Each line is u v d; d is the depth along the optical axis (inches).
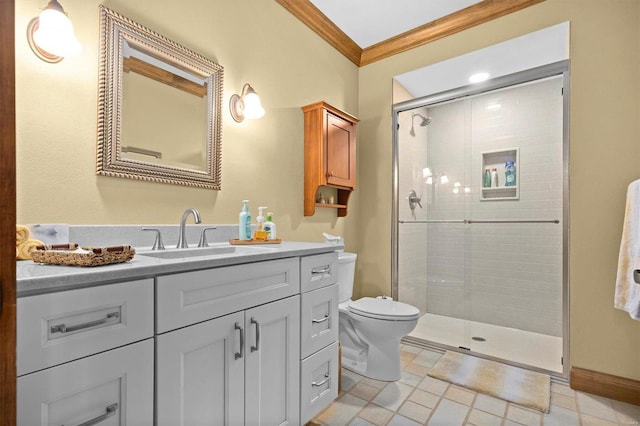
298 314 53.6
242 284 43.8
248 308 44.4
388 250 111.9
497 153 103.4
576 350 75.9
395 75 111.6
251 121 75.4
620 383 69.4
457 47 99.3
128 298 31.4
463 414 63.8
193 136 62.6
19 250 38.7
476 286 109.3
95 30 48.6
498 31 91.9
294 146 88.0
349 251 112.7
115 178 51.2
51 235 42.8
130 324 31.6
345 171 98.2
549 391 72.6
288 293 51.7
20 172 41.4
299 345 53.7
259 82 77.7
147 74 55.3
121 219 51.9
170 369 34.9
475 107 106.3
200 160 63.8
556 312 96.1
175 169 58.7
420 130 114.7
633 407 66.6
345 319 85.1
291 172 86.7
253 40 76.4
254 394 45.1
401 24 101.3
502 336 102.3
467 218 110.0
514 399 68.6
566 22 80.5
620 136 72.7
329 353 60.8
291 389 51.7
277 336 49.6
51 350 26.4
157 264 33.6
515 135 99.8
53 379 26.5
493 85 94.7
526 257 100.7
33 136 42.4
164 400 34.2
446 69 101.6
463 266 111.3
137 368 32.0
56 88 44.4
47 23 39.7
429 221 116.8
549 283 97.1
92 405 28.9
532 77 87.0
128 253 34.9
